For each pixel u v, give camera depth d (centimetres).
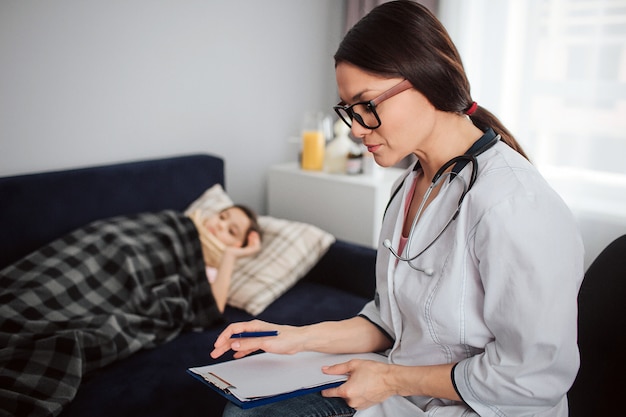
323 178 243
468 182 95
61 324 158
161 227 198
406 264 101
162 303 176
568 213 89
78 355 146
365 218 232
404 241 106
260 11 257
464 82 95
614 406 114
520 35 240
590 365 119
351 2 273
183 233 201
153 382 149
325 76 293
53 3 195
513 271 86
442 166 99
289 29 271
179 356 162
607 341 117
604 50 223
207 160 235
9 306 160
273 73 269
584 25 225
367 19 94
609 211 228
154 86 227
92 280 177
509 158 94
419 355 102
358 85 93
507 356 88
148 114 228
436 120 98
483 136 98
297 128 286
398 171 260
